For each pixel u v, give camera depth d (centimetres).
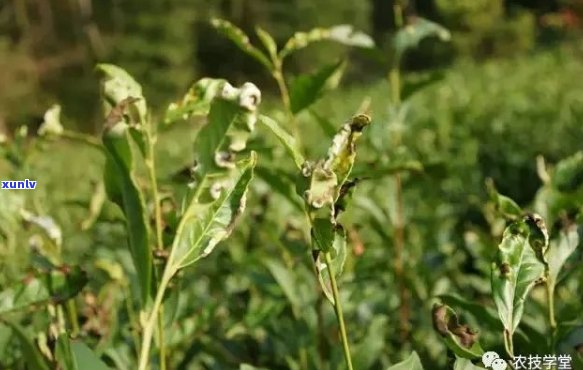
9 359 63
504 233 49
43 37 955
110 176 47
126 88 48
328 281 46
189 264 45
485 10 887
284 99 76
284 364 80
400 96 93
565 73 405
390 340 88
